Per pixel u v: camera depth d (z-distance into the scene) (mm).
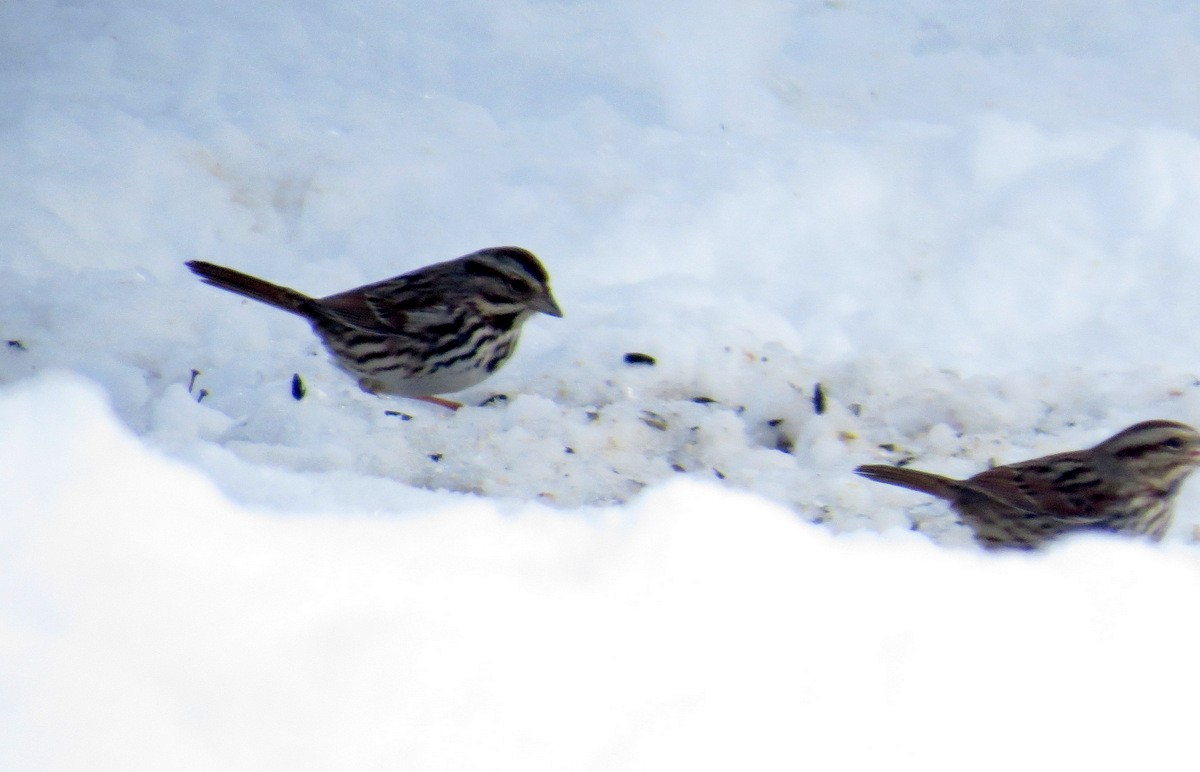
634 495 11312
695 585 7734
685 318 13906
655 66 18625
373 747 6332
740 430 12344
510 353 13070
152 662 6566
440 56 18797
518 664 6883
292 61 18250
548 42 19234
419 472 11234
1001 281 15398
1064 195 16188
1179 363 14445
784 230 15789
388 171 16234
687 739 6578
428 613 7129
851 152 16656
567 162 16594
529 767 6336
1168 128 17500
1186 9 20469
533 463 11531
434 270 12758
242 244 15500
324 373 13094
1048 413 13242
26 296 13570
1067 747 6797
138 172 15703
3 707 6176
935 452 12562
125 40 18047
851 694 6980
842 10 20656
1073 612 7883
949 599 7887
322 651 6793
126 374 12539
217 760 6172
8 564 7027
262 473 9445
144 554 7312
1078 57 19922
